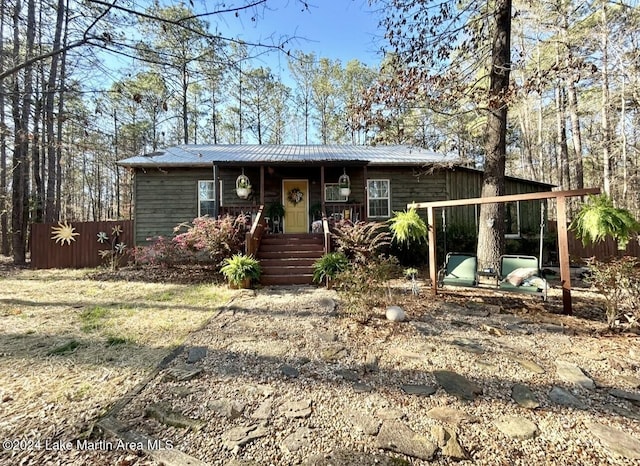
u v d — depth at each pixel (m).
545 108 16.75
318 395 2.45
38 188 10.84
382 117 6.45
